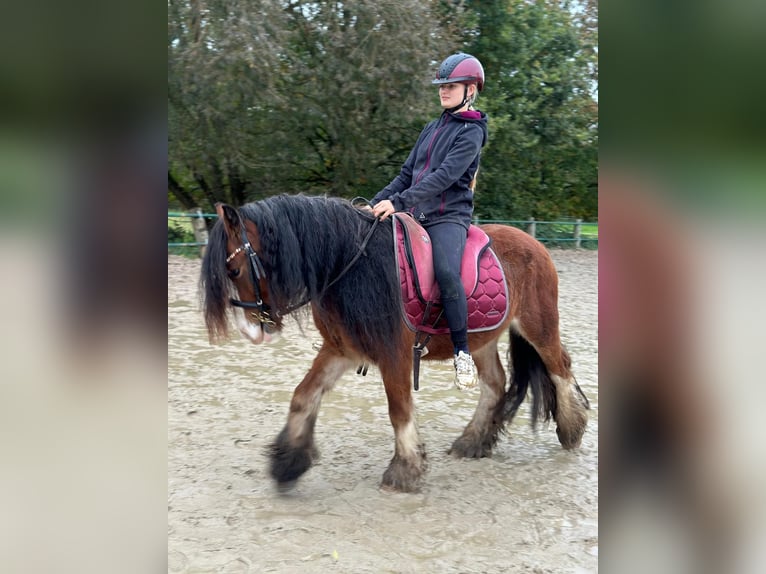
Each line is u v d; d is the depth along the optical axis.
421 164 3.00
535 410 3.43
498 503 2.87
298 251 2.58
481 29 12.33
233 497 2.87
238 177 11.53
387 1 9.77
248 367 5.07
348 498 2.88
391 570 2.31
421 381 4.89
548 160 13.23
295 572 2.28
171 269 9.22
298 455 2.89
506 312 3.07
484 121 2.94
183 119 9.98
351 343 2.75
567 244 13.48
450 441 3.68
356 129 10.61
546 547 2.50
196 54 9.11
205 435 3.62
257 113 10.50
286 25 9.98
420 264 2.80
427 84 10.30
